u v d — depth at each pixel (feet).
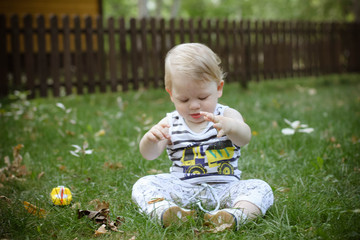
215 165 8.36
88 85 27.40
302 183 9.64
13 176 11.12
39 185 10.70
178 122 8.66
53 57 25.98
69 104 24.44
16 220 7.95
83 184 10.49
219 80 8.35
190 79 7.91
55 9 42.68
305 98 26.81
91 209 8.78
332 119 17.95
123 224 7.83
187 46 8.34
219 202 8.07
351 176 10.49
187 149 8.49
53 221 8.02
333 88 32.78
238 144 8.31
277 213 7.76
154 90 30.04
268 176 10.99
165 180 8.40
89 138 15.52
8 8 40.55
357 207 8.25
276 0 102.06
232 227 7.32
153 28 29.01
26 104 19.60
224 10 100.07
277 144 13.73
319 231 6.82
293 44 36.63
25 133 16.56
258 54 34.35
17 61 25.12
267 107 22.27
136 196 8.23
